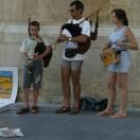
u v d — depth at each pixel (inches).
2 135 319.0
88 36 373.4
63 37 375.2
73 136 320.8
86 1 411.2
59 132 331.0
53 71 420.2
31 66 384.2
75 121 361.7
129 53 373.1
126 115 380.5
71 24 375.6
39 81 387.2
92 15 396.8
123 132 331.0
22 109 388.8
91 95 413.7
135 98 404.5
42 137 318.7
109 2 407.5
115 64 366.3
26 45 384.5
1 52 432.8
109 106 378.0
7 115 383.2
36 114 385.4
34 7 425.1
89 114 384.5
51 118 371.6
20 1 428.1
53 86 421.7
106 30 407.8
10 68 431.5
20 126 347.6
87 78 413.4
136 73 402.0
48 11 421.7
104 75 409.4
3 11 432.8
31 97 420.5
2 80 435.2
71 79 395.5
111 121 361.4
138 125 349.7
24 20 429.1
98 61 409.7
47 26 422.0
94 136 320.5
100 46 408.2
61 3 418.6
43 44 383.9
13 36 428.1
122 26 364.8
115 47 363.3
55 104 421.7
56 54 418.3
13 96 431.5
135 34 400.2
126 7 404.2
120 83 368.2
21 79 431.5
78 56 378.0
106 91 409.7
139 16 401.7
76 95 387.2
